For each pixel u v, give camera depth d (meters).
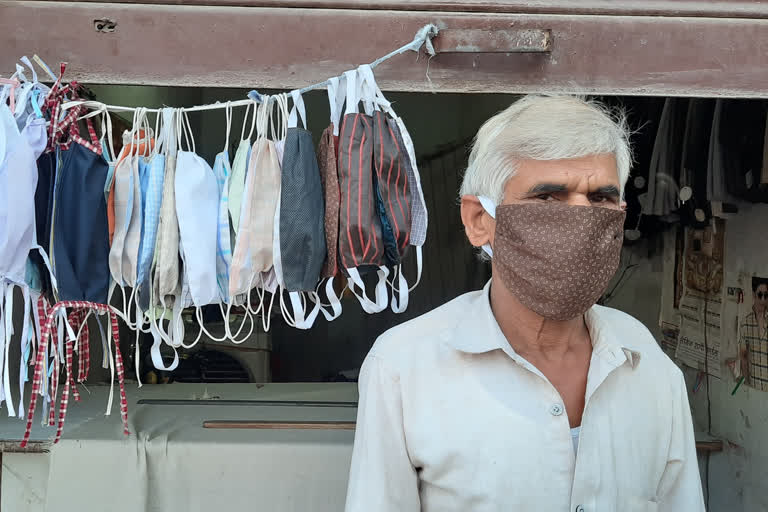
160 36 1.39
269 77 1.40
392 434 0.99
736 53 1.41
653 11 1.40
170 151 1.43
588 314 1.04
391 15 1.39
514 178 0.95
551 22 1.40
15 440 1.94
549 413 0.96
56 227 1.31
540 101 0.95
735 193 2.11
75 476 1.94
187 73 1.39
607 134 0.91
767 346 2.13
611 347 0.99
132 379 3.02
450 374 0.99
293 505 1.99
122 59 1.39
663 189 2.52
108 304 1.43
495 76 1.40
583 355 1.04
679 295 2.75
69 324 1.38
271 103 1.42
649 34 1.40
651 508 1.01
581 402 1.01
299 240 1.35
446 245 3.74
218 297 1.47
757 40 1.41
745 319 2.27
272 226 1.39
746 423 2.26
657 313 2.94
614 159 0.94
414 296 3.71
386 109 1.37
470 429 0.96
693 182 2.41
